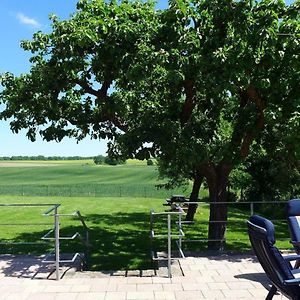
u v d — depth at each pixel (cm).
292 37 569
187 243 886
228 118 755
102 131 741
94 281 472
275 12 557
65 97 715
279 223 1332
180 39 577
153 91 723
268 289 434
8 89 679
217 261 565
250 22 553
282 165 1234
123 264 696
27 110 697
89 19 603
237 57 552
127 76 577
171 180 1334
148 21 627
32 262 568
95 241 899
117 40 608
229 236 972
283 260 297
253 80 607
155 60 558
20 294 425
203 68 581
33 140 717
